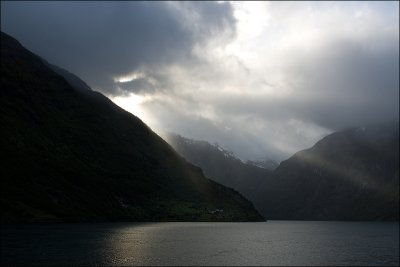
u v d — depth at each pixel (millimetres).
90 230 191875
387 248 167625
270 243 177125
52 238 147375
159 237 175125
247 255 129625
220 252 133625
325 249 158125
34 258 102312
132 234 182500
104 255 112625
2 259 99312
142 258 111375
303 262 119312
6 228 180375
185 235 192625
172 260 110562
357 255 139375
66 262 98812
